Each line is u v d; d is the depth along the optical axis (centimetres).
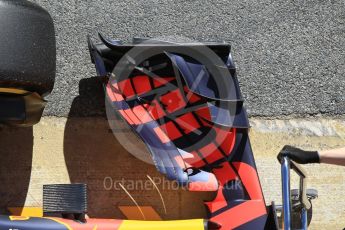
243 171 292
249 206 288
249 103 318
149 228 275
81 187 275
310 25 327
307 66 323
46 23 285
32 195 303
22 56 276
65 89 314
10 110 284
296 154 259
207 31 325
